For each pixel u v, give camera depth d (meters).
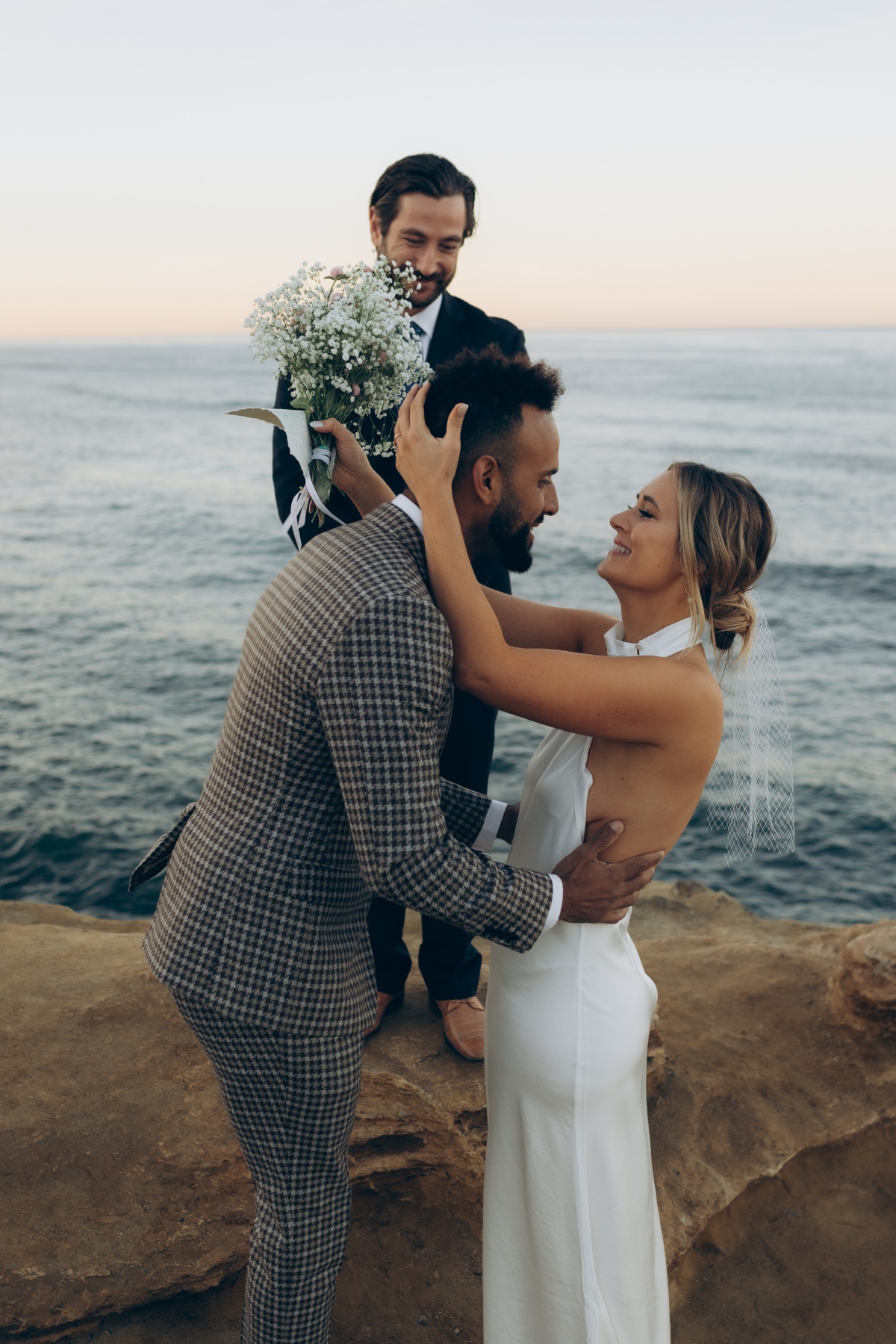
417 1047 2.54
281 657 1.43
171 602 20.23
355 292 1.72
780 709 2.05
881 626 18.03
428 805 1.40
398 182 2.42
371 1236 2.29
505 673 1.51
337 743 1.39
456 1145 2.30
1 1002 2.74
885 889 8.79
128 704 13.81
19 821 9.93
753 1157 2.45
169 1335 2.03
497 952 1.75
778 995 3.02
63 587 21.45
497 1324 1.77
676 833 1.67
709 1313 2.18
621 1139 1.70
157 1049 2.55
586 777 1.67
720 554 1.62
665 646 1.67
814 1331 2.14
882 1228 2.39
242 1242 2.11
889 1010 2.73
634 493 35.69
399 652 1.36
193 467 45.50
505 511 1.62
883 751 12.00
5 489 37.59
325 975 1.55
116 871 9.02
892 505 33.03
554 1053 1.64
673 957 3.39
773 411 75.06
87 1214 2.13
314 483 1.79
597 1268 1.68
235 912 1.51
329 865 1.54
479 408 1.55
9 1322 1.94
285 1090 1.58
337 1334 2.07
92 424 70.56
